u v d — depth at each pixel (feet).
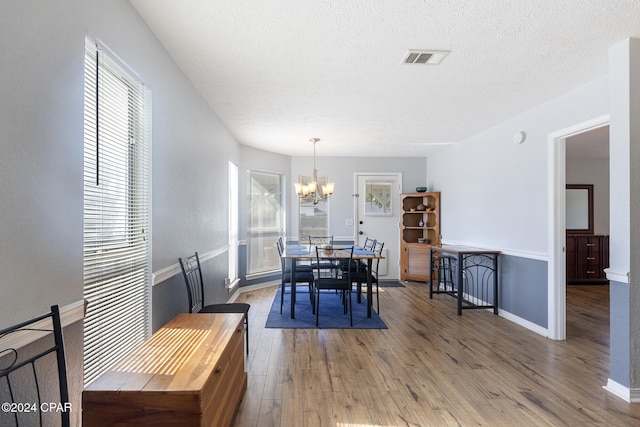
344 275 14.07
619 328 7.58
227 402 5.86
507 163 13.42
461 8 6.23
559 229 11.07
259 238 19.04
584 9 6.29
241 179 17.71
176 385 4.33
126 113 6.25
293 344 10.51
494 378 8.34
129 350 6.33
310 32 7.02
